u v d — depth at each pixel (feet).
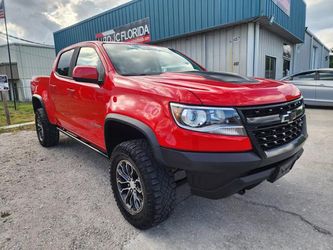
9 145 17.26
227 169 6.07
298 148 7.63
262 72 34.01
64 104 12.42
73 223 8.14
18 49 78.69
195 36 33.94
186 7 32.07
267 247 6.88
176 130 6.28
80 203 9.37
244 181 6.30
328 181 10.64
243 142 6.14
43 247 7.05
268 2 26.96
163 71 10.09
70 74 12.01
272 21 28.45
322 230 7.50
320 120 22.68
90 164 13.26
